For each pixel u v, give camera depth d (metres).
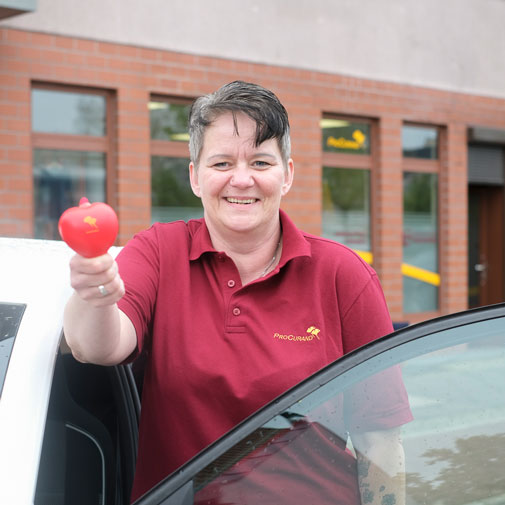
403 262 9.34
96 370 2.02
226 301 1.72
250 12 7.71
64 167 6.86
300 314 1.73
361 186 8.85
